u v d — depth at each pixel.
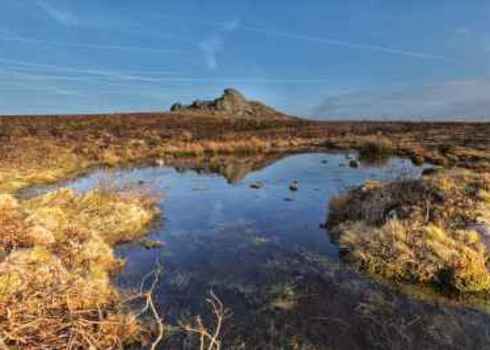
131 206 9.83
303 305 5.39
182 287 5.98
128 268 6.73
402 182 9.62
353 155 26.98
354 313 5.15
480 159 19.94
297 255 7.34
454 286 5.68
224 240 8.34
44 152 22.72
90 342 3.88
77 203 9.89
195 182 16.25
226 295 5.70
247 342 4.52
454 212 7.47
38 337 3.84
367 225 8.18
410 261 6.23
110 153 24.48
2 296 4.18
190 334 4.69
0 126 39.78
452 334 4.61
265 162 23.42
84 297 4.79
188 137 38.03
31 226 6.72
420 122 71.56
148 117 63.06
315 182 15.80
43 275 4.84
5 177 14.95
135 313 5.12
